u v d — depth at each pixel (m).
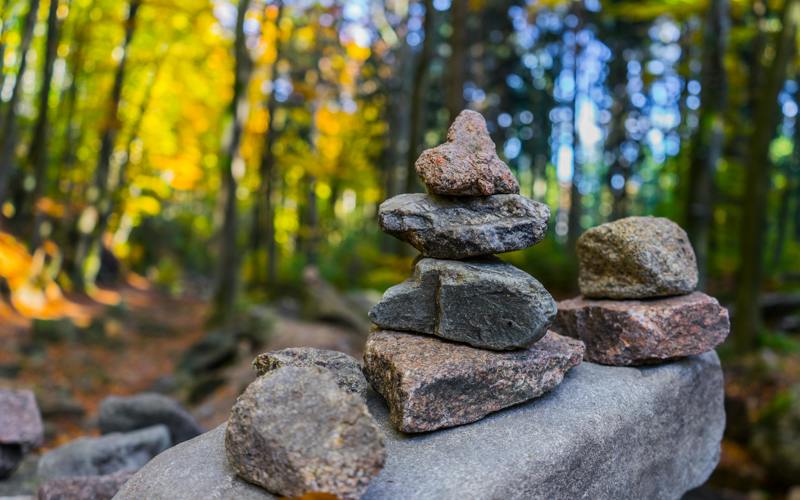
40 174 12.54
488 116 19.50
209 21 14.81
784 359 9.02
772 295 12.09
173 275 24.72
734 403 8.08
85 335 10.95
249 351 9.56
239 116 13.30
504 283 2.45
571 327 3.30
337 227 26.75
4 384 7.77
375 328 2.77
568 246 16.94
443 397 2.30
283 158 16.59
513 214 2.60
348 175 17.48
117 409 4.90
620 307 3.16
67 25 13.62
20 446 4.29
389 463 2.10
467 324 2.51
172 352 11.16
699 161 8.30
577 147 17.47
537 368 2.55
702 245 8.20
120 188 17.67
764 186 9.63
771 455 7.05
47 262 13.83
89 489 3.21
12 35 10.92
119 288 19.72
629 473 2.74
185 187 18.50
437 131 22.42
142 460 4.37
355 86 19.97
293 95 17.20
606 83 23.78
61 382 8.38
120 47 14.73
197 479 2.01
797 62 11.97
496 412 2.50
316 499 1.78
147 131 17.67
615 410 2.67
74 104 15.10
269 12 14.75
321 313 10.89
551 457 2.24
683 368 3.23
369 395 2.60
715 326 3.25
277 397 1.97
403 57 17.88
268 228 16.38
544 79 24.33
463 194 2.63
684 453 3.23
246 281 16.66
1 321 10.51
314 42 17.44
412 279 2.70
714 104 8.29
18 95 9.77
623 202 21.17
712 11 8.28
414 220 2.62
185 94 17.70
